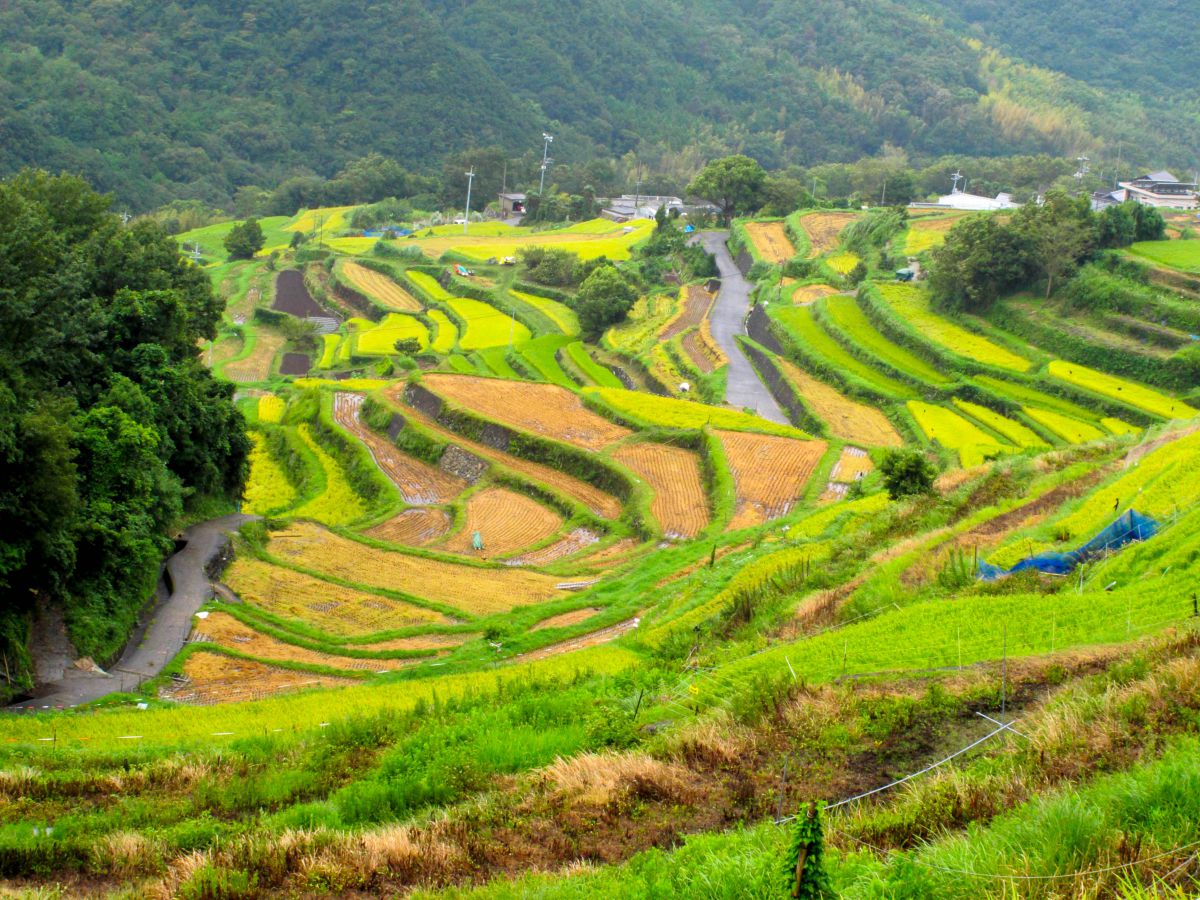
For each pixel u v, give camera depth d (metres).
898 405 79.38
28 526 29.84
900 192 156.12
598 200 194.50
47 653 31.08
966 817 13.15
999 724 16.78
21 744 21.42
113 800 18.20
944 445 69.00
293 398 83.56
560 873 13.60
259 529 46.75
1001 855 10.91
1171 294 83.69
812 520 46.31
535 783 16.94
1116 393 75.56
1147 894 9.66
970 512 38.41
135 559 35.59
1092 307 86.75
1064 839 10.92
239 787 18.03
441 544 51.22
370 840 14.76
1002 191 184.88
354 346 113.19
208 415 47.50
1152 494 32.97
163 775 19.38
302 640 34.78
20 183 50.28
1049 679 18.06
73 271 40.56
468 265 144.25
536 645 34.38
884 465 43.50
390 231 167.38
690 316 113.19
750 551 41.88
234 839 15.36
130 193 182.38
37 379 37.69
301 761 19.95
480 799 16.53
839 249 131.62
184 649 33.00
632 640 32.78
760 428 68.06
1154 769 12.35
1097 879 10.27
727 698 20.17
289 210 196.50
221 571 41.41
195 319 55.09
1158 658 17.22
